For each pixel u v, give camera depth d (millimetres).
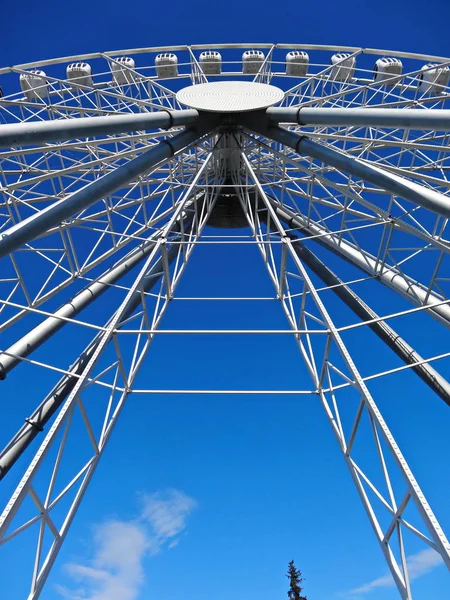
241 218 20875
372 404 8469
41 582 7453
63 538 8242
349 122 10453
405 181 10062
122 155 14648
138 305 15031
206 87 16156
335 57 22516
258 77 22344
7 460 10734
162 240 13156
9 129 7961
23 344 12617
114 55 22969
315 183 17031
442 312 12945
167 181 18062
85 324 10844
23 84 21031
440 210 9219
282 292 13445
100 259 15312
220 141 17359
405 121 8898
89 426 9328
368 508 8594
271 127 14344
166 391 10984
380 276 14867
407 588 7156
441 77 20734
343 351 9859
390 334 14289
